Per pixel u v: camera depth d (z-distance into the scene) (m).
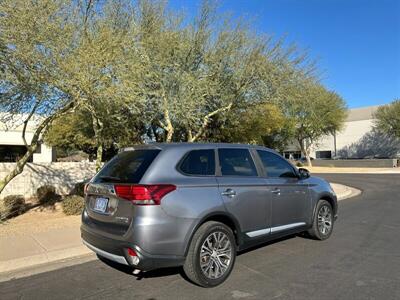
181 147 5.31
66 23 8.76
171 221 4.75
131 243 4.63
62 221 9.57
